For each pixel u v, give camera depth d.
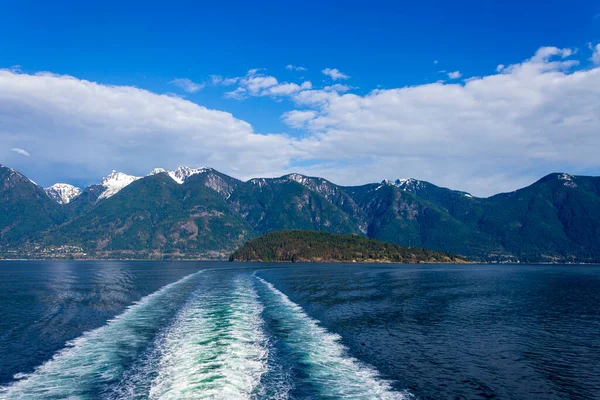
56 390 25.08
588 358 34.56
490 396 26.03
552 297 78.69
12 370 29.02
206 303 62.66
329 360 32.06
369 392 25.75
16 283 104.38
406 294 79.25
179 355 32.50
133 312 53.81
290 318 50.12
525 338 41.62
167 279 116.06
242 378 27.20
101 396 24.06
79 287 90.81
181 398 23.56
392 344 38.00
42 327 44.03
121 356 32.31
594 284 115.81
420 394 25.81
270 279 116.25
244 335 39.97
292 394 24.86
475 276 150.00
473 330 45.12
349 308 59.56
